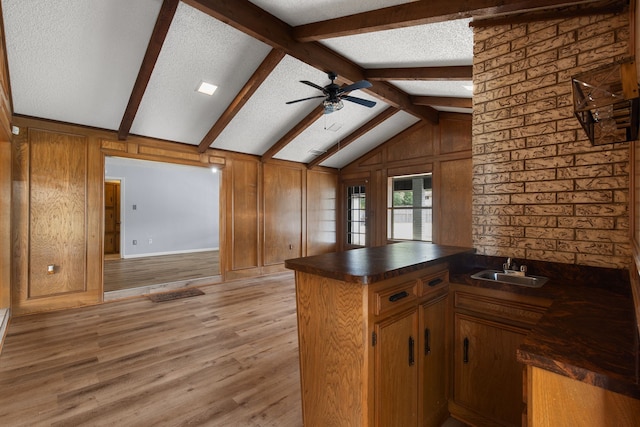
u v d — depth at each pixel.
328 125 5.47
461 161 5.46
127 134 4.29
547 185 1.93
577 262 1.81
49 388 2.23
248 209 5.94
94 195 4.25
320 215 7.22
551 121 1.92
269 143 5.69
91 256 4.23
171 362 2.64
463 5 2.07
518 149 2.05
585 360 0.85
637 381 0.74
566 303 1.39
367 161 7.02
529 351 0.92
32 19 2.59
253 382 2.34
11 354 2.76
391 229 6.58
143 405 2.05
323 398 1.61
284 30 2.99
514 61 2.06
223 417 1.94
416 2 2.29
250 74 3.66
